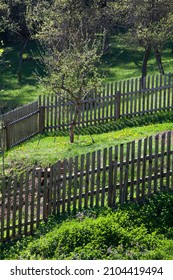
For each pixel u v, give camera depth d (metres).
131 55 83.50
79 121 46.78
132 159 27.81
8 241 26.92
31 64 84.94
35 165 34.03
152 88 45.91
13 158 35.59
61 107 47.56
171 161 28.39
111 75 75.81
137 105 47.19
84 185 28.83
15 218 26.91
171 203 27.16
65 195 27.59
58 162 27.42
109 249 23.98
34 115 47.31
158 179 28.48
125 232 24.91
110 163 27.61
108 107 46.59
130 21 69.19
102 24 78.44
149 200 27.48
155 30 64.12
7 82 78.75
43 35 70.69
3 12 82.31
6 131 43.88
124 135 39.66
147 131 40.16
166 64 78.25
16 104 69.75
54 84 44.41
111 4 77.12
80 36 71.38
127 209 26.89
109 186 27.67
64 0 73.12
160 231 25.88
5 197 27.08
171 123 42.56
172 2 65.56
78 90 43.75
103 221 25.39
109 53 84.12
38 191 27.19
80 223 25.34
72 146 38.44
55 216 27.47
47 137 46.78
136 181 27.94
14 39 94.69
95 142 39.09
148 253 23.78
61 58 50.66
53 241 24.78
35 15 74.12
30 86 76.31
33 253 24.84
